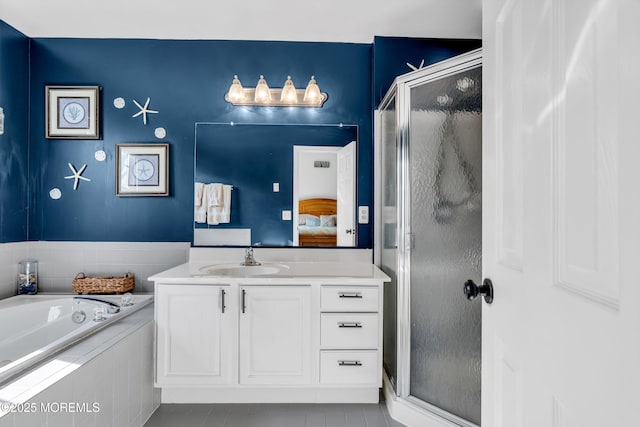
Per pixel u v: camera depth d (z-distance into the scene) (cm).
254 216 286
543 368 69
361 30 271
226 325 221
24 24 264
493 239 96
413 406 210
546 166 68
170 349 221
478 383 189
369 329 224
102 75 285
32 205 283
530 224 74
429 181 210
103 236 285
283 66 287
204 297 221
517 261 82
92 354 167
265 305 222
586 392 55
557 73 65
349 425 210
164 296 220
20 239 277
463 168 195
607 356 50
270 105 286
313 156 288
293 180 287
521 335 79
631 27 46
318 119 287
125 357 191
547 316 67
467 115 193
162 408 227
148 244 284
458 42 282
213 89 287
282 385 223
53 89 282
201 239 285
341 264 273
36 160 283
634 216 45
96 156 284
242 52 286
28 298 259
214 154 286
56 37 283
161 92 286
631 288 46
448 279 201
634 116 46
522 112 79
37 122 284
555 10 65
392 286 241
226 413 221
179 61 286
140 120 286
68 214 284
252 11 247
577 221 59
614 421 49
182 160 287
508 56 87
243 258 283
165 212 286
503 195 90
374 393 236
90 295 269
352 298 224
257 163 287
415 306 217
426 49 281
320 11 247
